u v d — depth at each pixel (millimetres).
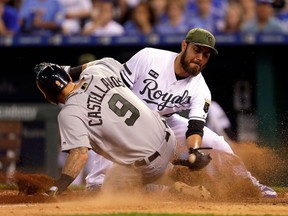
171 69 26641
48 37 49344
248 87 51625
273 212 20875
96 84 24047
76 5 49781
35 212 19781
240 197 26984
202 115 26484
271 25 49219
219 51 51375
